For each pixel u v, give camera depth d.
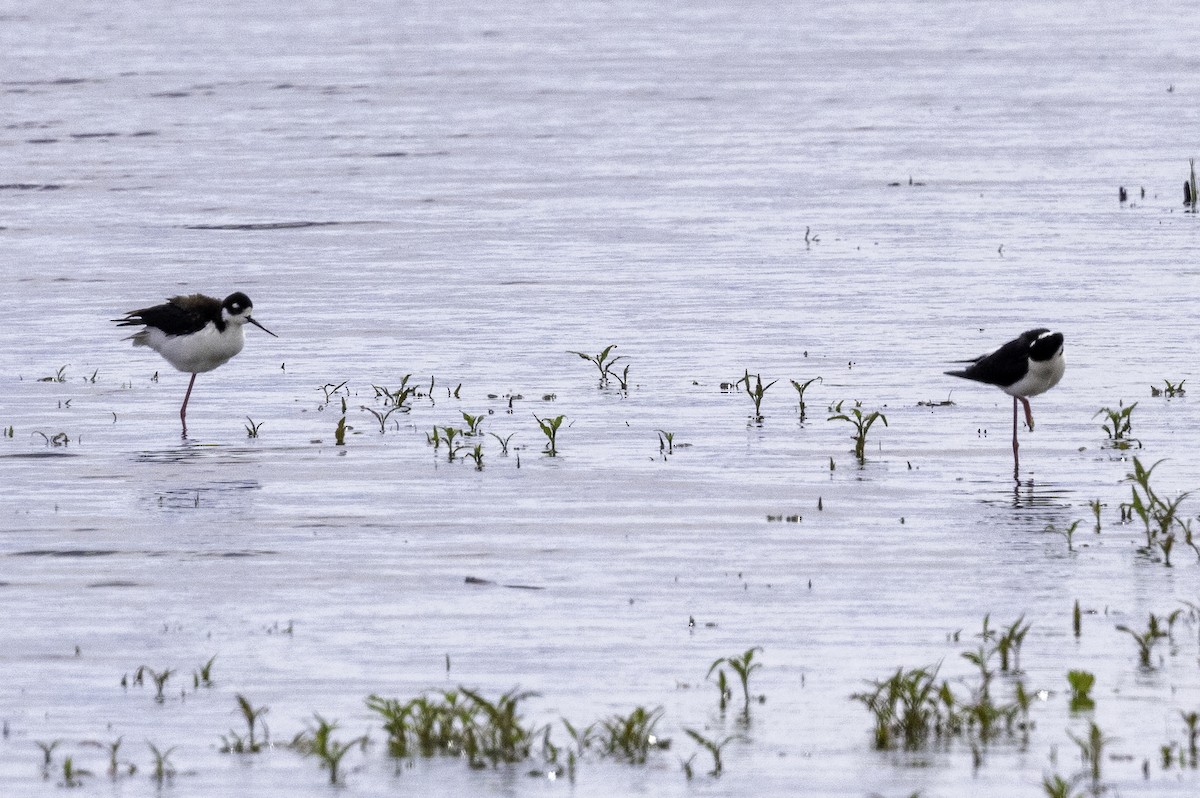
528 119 76.44
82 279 42.97
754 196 55.78
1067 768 15.04
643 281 42.00
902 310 38.06
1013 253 45.09
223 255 46.56
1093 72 91.25
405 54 105.44
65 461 26.33
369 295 40.62
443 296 40.38
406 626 18.89
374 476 25.34
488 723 15.94
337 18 134.00
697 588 20.12
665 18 132.12
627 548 21.77
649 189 57.53
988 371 25.14
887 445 26.89
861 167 61.88
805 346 34.50
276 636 18.62
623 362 33.25
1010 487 24.36
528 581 20.47
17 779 15.07
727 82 89.50
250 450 26.98
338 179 60.59
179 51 107.75
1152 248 45.34
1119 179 57.84
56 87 88.50
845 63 98.00
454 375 32.31
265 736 15.92
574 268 43.91
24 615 19.31
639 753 15.52
